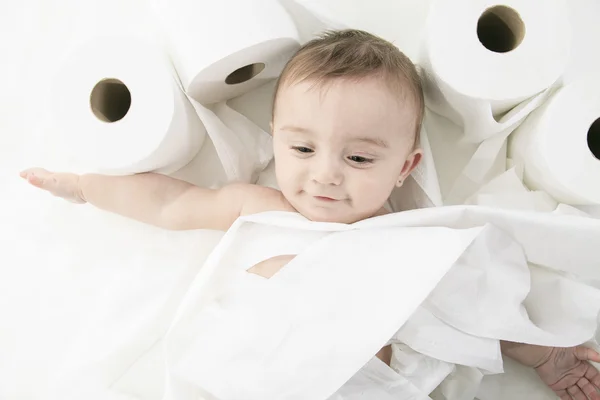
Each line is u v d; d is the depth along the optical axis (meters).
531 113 0.77
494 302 0.70
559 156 0.72
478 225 0.72
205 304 0.72
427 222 0.72
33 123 0.92
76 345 0.83
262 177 0.88
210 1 0.69
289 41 0.73
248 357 0.66
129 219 0.87
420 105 0.73
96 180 0.80
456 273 0.69
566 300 0.73
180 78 0.76
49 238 0.88
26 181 0.90
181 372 0.69
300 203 0.73
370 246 0.69
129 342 0.80
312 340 0.66
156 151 0.74
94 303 0.85
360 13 0.86
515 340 0.70
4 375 0.83
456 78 0.70
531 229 0.71
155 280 0.83
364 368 0.67
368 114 0.67
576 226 0.69
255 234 0.75
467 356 0.69
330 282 0.68
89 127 0.74
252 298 0.68
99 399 0.79
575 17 0.79
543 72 0.70
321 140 0.67
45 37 0.94
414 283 0.66
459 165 0.86
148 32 0.91
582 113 0.72
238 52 0.70
